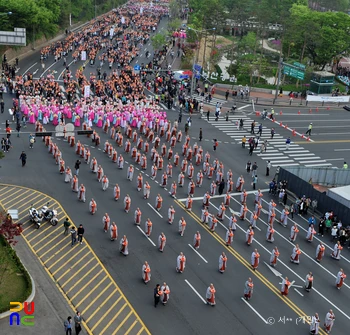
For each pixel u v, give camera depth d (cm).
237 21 14375
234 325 3841
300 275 4597
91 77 10050
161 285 4219
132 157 6781
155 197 5784
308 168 6556
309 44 12481
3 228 4150
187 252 4750
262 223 5491
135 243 4809
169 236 4994
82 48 12788
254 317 3953
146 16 19675
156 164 6544
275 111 9856
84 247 4662
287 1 15575
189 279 4344
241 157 7288
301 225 5553
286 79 12425
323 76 11119
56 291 4034
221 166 6406
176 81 10625
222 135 8106
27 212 5141
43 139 6956
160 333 3681
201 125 8481
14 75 9962
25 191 5569
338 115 9962
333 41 12394
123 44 13800
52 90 8894
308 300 4250
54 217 4956
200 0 16625
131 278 4288
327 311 4138
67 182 5869
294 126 8975
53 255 4497
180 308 3972
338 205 5597
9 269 4044
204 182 6350
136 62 12494
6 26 11156
